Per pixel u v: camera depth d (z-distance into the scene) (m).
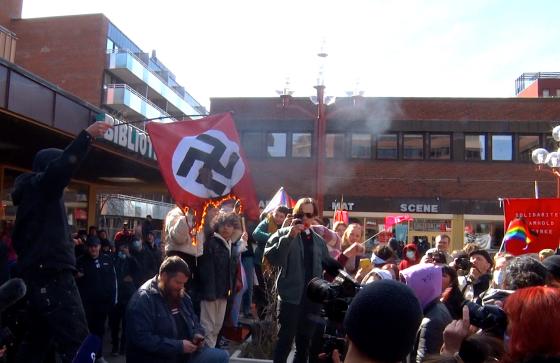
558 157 14.20
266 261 6.68
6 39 16.12
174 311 5.28
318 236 6.46
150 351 4.90
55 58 45.84
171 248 6.64
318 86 17.42
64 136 12.98
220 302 6.76
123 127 14.76
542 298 2.23
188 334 5.32
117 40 49.28
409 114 31.36
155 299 5.14
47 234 4.06
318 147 17.36
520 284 3.85
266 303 9.59
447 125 31.11
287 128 31.77
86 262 8.61
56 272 4.07
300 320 6.14
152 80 53.41
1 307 2.62
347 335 2.04
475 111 31.09
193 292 6.71
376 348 1.93
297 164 31.69
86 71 45.50
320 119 17.44
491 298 3.95
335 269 3.66
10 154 16.42
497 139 31.05
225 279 6.77
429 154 31.27
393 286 2.02
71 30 46.00
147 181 22.44
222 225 6.77
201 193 6.45
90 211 23.27
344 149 31.53
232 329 7.41
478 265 6.73
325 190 31.38
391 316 1.93
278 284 6.24
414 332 1.97
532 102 30.88
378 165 31.36
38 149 15.21
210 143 6.61
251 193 6.77
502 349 2.70
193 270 6.68
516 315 2.28
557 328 2.16
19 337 4.02
